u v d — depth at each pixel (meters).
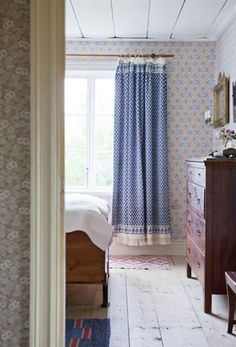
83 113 4.77
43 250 1.47
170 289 3.38
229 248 2.81
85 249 2.87
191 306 2.98
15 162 1.48
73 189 4.73
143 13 3.82
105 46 4.67
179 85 4.68
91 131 4.75
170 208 4.69
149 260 4.39
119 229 4.61
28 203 1.48
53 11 1.44
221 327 2.60
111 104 4.76
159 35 4.50
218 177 2.81
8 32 1.46
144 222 4.52
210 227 2.82
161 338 2.43
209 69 4.66
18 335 1.50
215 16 3.89
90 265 2.88
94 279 2.88
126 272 3.91
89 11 3.76
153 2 3.54
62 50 1.50
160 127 4.56
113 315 2.80
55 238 1.48
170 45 4.66
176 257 4.55
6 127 1.47
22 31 1.47
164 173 4.56
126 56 4.60
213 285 2.83
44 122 1.45
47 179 1.46
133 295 3.22
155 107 4.60
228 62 4.04
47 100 1.45
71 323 2.64
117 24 4.13
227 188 2.81
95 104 4.77
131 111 4.53
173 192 4.69
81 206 2.96
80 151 4.77
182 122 4.69
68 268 2.87
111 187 4.77
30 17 1.45
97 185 4.77
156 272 3.91
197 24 4.13
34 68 1.44
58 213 1.50
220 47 4.41
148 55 4.58
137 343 2.36
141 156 4.53
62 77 1.50
